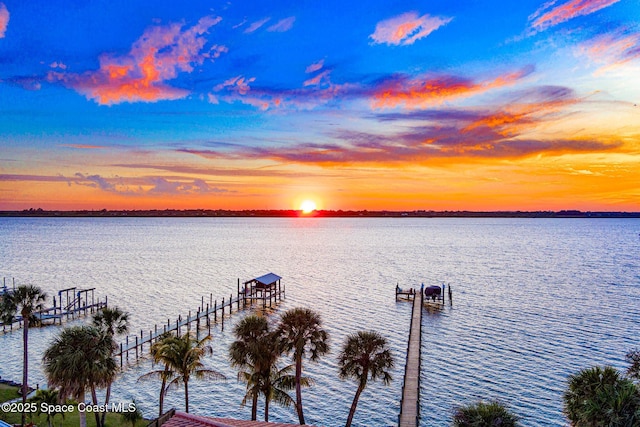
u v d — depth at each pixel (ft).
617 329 223.30
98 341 102.73
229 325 249.75
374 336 122.83
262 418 142.10
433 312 266.77
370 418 141.59
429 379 164.66
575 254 585.22
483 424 87.25
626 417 78.33
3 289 322.14
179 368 126.93
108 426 131.75
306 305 292.20
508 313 260.62
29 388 156.35
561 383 159.22
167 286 357.82
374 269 456.45
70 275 406.41
